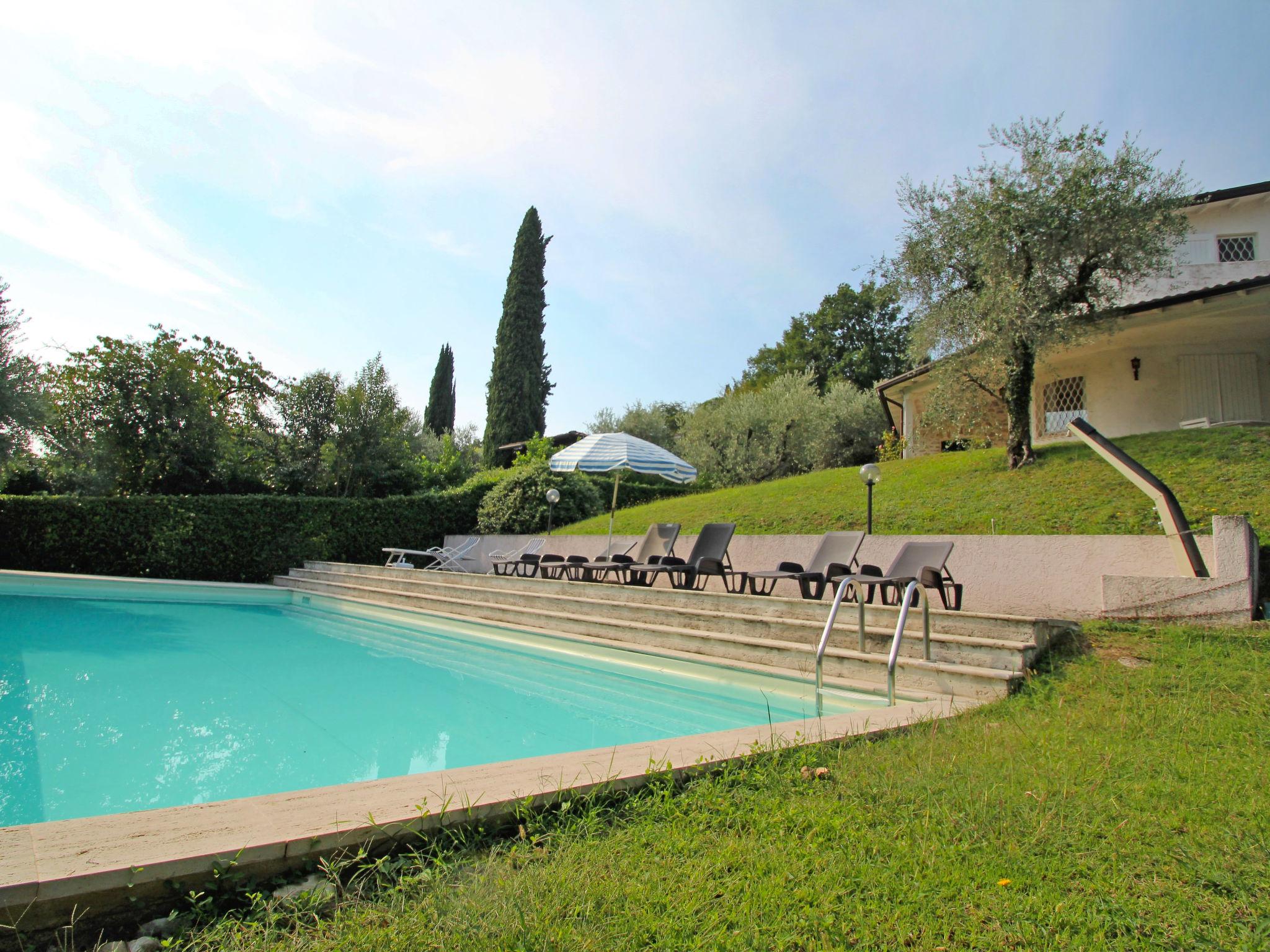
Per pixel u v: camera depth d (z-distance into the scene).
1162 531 7.71
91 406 15.44
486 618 9.79
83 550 13.80
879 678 5.30
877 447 23.52
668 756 2.93
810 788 2.74
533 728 4.86
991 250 10.42
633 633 7.52
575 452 13.83
